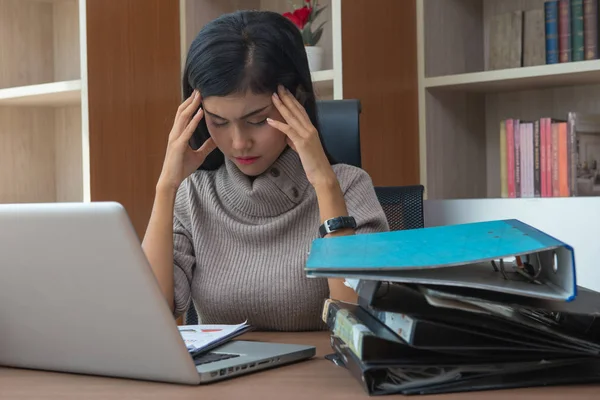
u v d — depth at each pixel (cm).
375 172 272
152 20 289
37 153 344
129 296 81
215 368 84
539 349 74
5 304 91
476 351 74
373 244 80
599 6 253
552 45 261
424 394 73
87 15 268
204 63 127
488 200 195
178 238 150
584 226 179
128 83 280
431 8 290
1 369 95
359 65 268
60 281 85
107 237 80
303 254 142
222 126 132
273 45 129
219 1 312
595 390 73
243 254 145
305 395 76
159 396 78
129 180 280
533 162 256
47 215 82
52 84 287
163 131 291
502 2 304
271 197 143
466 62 303
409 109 286
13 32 331
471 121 304
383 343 73
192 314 167
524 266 80
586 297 81
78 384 85
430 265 70
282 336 118
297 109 130
